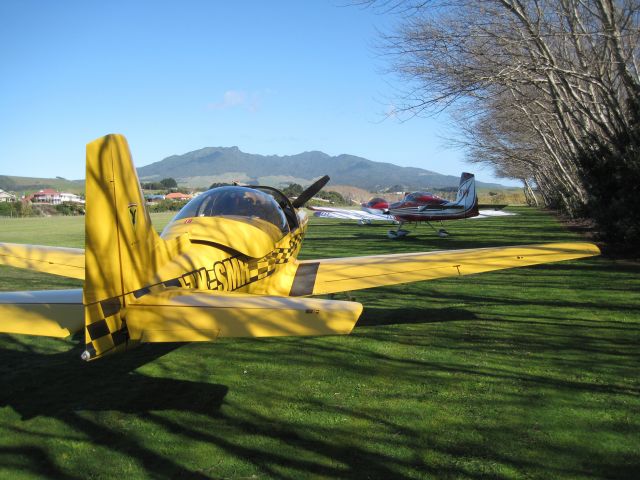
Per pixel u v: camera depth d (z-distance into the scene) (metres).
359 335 5.91
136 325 3.38
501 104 17.33
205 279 4.54
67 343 5.86
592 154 13.22
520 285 8.87
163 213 48.88
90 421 3.84
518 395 4.07
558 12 12.09
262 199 6.06
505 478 2.95
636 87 11.67
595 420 3.60
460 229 24.61
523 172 51.62
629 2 10.81
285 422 3.74
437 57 12.41
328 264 6.16
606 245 13.55
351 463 3.16
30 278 10.48
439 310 7.10
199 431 3.63
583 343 5.35
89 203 3.44
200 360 5.17
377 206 30.12
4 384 4.60
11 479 3.07
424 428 3.57
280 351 5.41
